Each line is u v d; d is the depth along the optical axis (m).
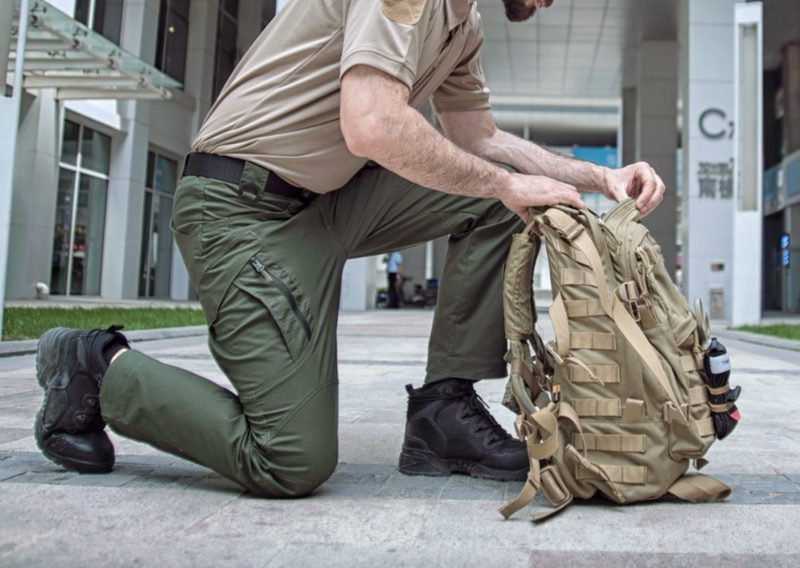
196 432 1.54
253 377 1.51
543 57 18.55
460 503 1.53
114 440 2.24
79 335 1.69
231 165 1.57
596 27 16.70
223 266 1.54
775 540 1.28
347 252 1.74
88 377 1.69
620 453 1.46
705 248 12.82
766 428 2.56
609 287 1.47
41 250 12.57
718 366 1.49
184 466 1.86
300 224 1.62
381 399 3.26
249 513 1.43
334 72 1.52
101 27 14.22
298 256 1.58
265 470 1.51
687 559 1.18
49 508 1.44
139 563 1.14
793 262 19.77
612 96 22.14
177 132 17.03
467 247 1.80
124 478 1.71
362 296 16.89
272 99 1.54
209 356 5.02
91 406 1.70
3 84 4.67
